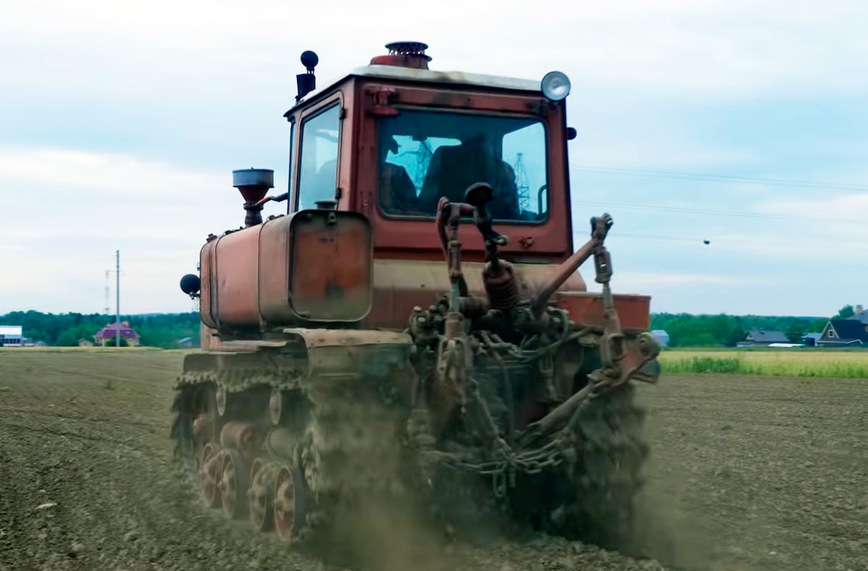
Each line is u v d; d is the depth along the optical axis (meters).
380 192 8.62
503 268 7.77
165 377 35.62
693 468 12.40
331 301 7.93
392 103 8.69
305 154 9.70
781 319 119.06
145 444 15.66
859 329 110.75
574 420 8.07
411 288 8.38
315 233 7.91
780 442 15.31
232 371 9.98
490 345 7.93
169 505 10.48
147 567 7.75
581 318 8.32
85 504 10.51
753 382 31.30
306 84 10.13
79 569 7.77
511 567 7.38
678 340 105.62
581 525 8.56
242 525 9.42
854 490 10.85
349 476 7.55
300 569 7.56
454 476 8.07
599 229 7.79
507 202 9.03
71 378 34.81
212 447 10.84
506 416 8.13
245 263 9.13
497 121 9.02
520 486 8.73
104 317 142.12
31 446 15.34
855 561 7.77
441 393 7.80
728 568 7.56
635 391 8.49
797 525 9.07
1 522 9.59
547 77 8.43
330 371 7.48
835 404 22.70
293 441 8.36
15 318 142.25
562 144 9.23
